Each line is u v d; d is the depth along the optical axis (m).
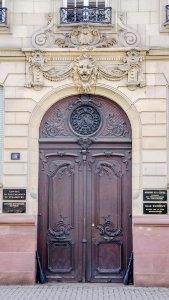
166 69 13.72
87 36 13.79
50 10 13.96
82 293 12.40
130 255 13.70
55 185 13.95
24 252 13.35
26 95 13.80
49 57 13.80
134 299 11.74
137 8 13.91
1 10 13.98
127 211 13.83
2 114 13.88
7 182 13.61
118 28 13.85
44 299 11.70
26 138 13.72
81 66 13.69
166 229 13.30
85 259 13.77
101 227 13.85
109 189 13.92
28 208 13.56
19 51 13.81
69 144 13.98
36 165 13.80
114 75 13.70
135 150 13.69
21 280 13.27
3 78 13.81
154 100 13.68
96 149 13.98
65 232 13.85
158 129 13.62
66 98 14.03
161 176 13.52
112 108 14.02
